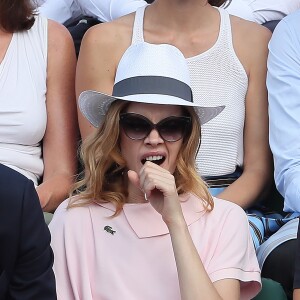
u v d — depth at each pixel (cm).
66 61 1641
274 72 1560
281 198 1602
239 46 1586
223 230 1211
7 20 1596
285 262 1368
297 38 1569
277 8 1917
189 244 1127
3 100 1569
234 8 1831
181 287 1114
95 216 1223
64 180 1558
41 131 1595
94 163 1232
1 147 1567
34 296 1093
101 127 1227
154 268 1179
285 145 1498
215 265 1183
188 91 1205
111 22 1603
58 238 1223
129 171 1160
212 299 1105
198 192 1220
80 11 1969
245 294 1220
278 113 1530
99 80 1570
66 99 1630
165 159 1195
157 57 1202
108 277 1180
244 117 1587
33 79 1602
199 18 1572
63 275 1202
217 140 1541
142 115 1177
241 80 1579
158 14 1580
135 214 1212
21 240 1073
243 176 1549
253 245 1293
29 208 1072
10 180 1067
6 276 1079
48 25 1652
